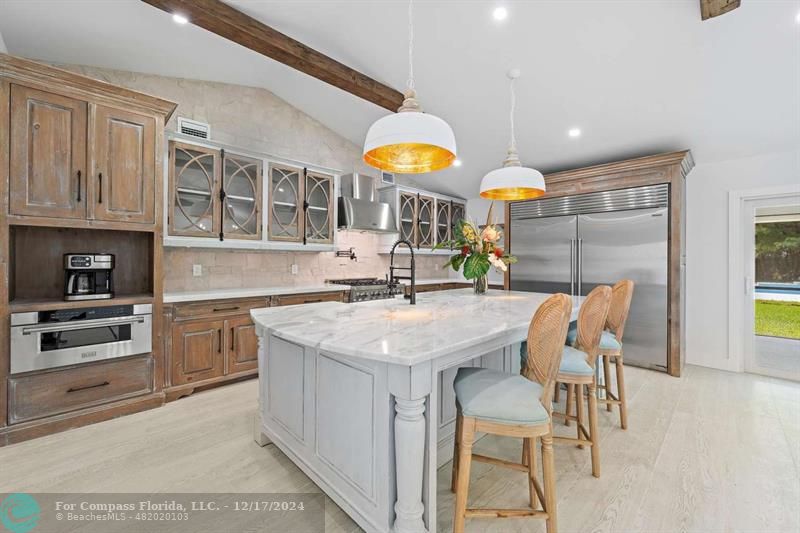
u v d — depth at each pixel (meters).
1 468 1.96
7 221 2.22
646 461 2.07
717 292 3.81
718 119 3.18
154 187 2.80
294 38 2.93
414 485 1.32
